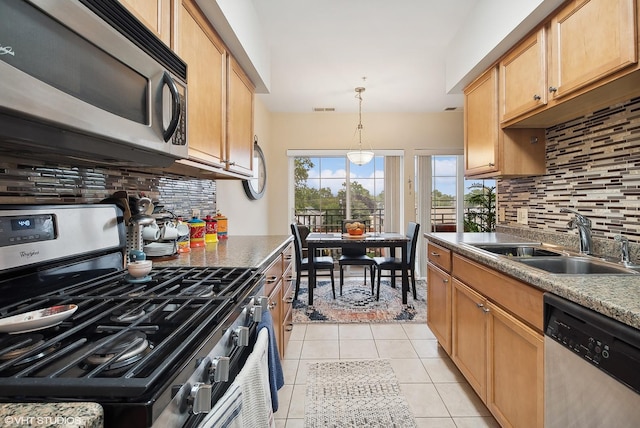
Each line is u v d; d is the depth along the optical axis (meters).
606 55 1.31
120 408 0.48
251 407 0.82
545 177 2.21
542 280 1.15
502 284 1.49
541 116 1.88
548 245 2.04
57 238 1.02
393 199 4.97
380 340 2.73
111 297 0.94
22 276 0.92
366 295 4.01
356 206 5.09
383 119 4.90
